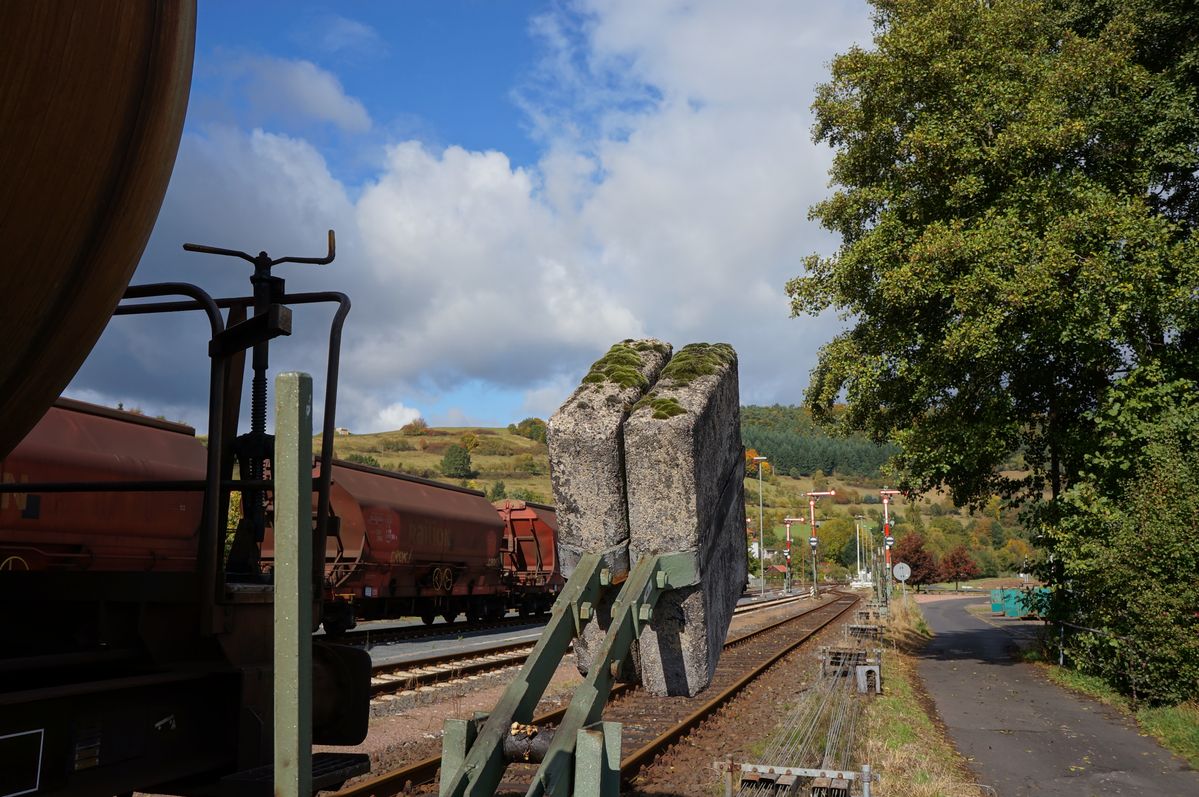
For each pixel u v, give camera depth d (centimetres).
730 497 563
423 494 2406
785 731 912
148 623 366
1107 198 1480
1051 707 1212
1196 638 1067
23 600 386
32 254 284
